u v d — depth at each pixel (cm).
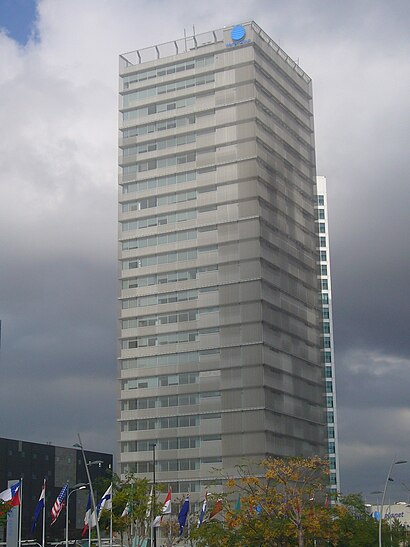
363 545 11538
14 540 10594
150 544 12538
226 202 16488
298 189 17712
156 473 15812
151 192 17238
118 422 16475
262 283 15900
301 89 18512
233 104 16800
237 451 15250
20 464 16600
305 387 16650
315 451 16538
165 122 17388
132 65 17950
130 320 16912
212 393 15775
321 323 17812
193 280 16462
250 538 9581
